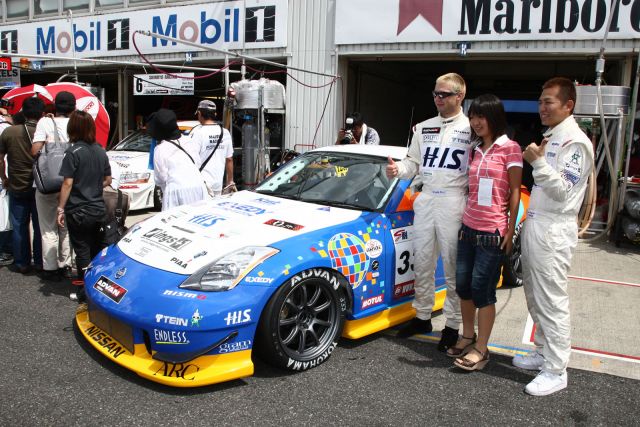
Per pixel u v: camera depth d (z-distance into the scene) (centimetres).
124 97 1160
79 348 350
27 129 494
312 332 335
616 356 372
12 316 404
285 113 923
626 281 549
